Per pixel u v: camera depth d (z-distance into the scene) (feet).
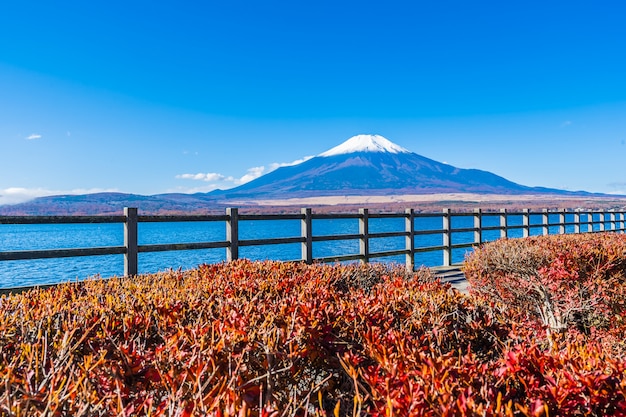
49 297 10.25
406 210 34.73
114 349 7.12
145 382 6.31
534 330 10.21
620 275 16.37
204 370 5.94
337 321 8.44
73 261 104.37
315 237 28.63
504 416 4.91
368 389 7.09
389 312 9.27
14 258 18.11
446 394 5.12
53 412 4.88
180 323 8.22
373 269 17.84
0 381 5.65
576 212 57.93
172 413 5.34
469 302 10.49
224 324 7.42
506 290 18.44
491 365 6.70
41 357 6.82
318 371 7.62
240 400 5.74
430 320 9.25
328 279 13.52
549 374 5.78
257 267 15.30
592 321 16.88
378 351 7.08
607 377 5.47
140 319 8.26
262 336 7.35
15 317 8.14
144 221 21.88
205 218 24.11
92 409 5.29
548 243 19.17
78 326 7.86
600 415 5.39
